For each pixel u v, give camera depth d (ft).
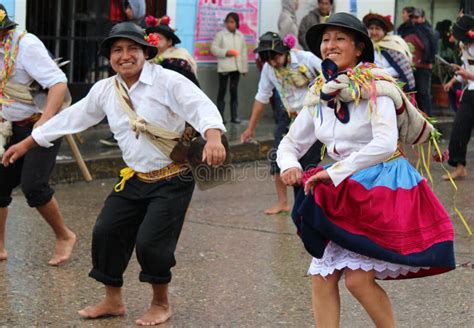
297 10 52.29
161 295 20.16
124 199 19.89
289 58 30.42
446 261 16.12
